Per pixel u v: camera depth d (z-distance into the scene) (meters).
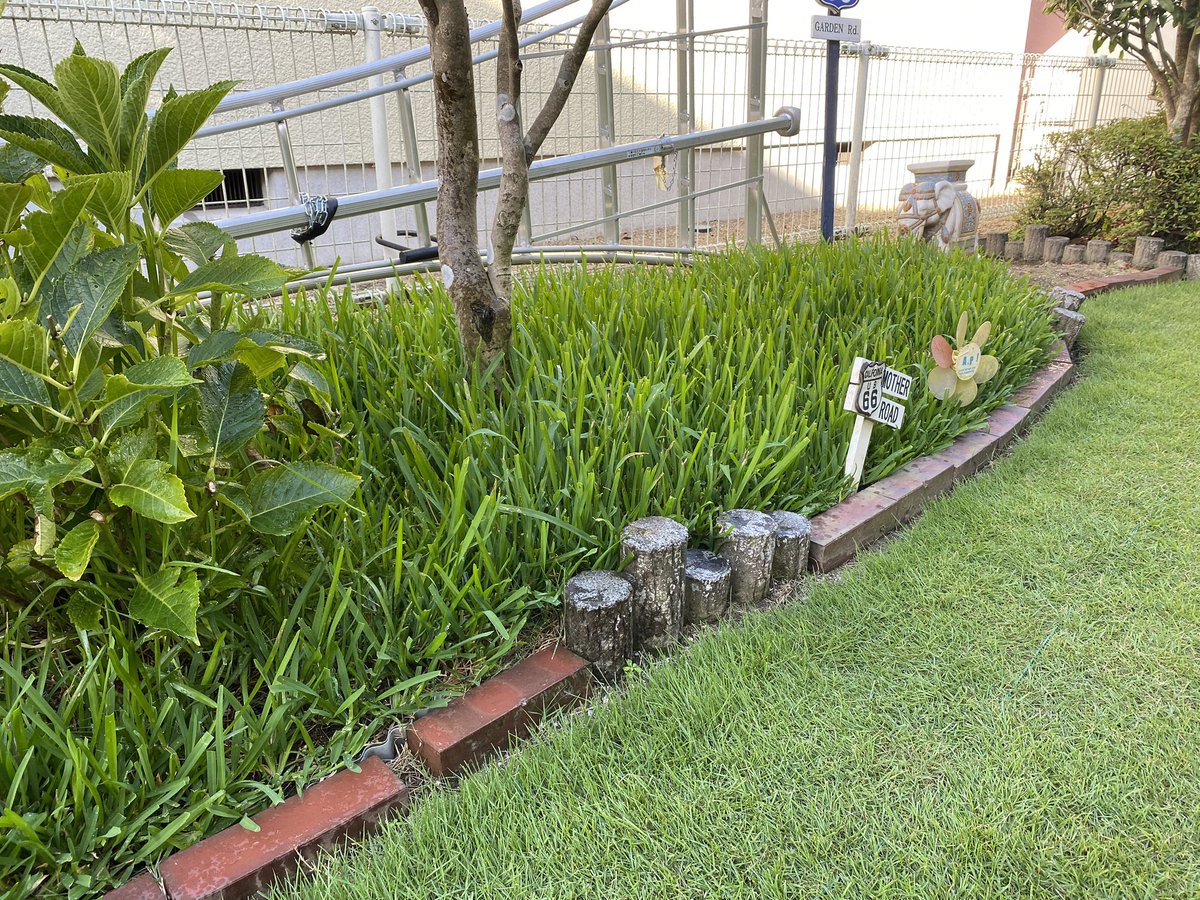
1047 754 1.55
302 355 1.65
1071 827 1.40
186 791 1.42
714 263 3.94
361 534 1.84
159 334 1.67
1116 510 2.47
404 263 3.37
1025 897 1.28
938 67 8.45
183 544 1.58
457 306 2.41
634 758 1.55
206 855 1.31
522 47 4.37
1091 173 6.95
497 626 1.72
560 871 1.33
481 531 1.88
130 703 1.41
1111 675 1.77
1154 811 1.42
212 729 1.44
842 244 4.66
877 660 1.84
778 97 7.45
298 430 1.88
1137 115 11.26
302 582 1.77
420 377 2.38
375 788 1.47
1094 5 6.93
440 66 2.15
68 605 1.48
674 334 2.88
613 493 2.04
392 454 2.21
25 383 1.35
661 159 4.99
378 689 1.70
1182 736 1.59
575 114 6.18
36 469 1.32
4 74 1.41
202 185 1.57
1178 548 2.25
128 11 3.58
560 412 2.12
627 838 1.38
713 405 2.44
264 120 3.66
